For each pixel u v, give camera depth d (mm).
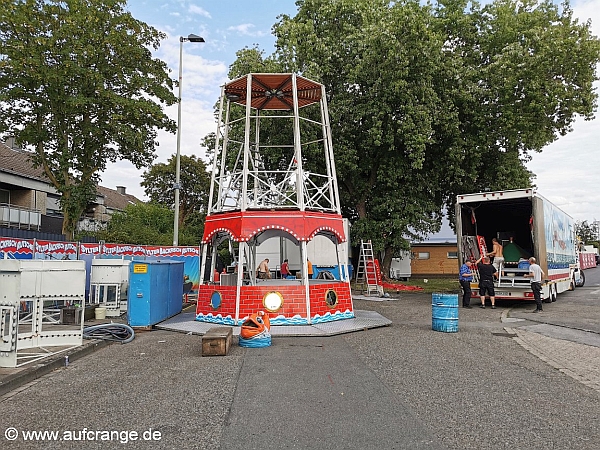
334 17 26016
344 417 5602
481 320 14484
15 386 7180
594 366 8367
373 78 24078
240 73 24453
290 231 13398
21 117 22094
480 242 19562
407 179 26562
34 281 8992
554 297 20078
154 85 22703
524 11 25375
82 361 9102
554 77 24031
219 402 6250
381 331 12406
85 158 22922
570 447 4699
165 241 30594
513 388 6914
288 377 7570
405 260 36031
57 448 4793
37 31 19953
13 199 33750
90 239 26875
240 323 12742
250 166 22125
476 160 26062
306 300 13039
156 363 8805
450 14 26453
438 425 5324
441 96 25000
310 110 24547
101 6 21359
